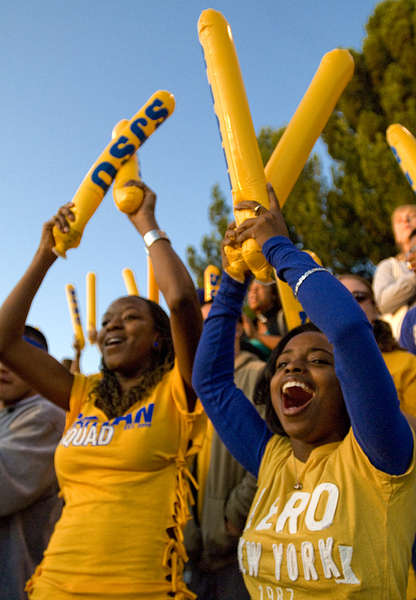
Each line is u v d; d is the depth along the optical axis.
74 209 2.04
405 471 1.27
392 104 11.10
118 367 2.26
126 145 2.05
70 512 2.00
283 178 1.54
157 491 1.97
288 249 1.37
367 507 1.27
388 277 3.56
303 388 1.50
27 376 2.36
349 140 11.49
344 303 1.25
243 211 1.45
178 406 2.09
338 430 1.51
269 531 1.40
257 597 1.42
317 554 1.26
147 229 2.07
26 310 2.32
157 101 2.04
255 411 1.79
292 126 1.61
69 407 2.37
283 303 1.97
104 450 2.01
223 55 1.53
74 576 1.85
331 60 1.67
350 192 10.98
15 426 2.68
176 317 1.99
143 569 1.84
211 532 2.57
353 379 1.24
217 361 1.80
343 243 10.95
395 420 1.24
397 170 10.21
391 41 11.35
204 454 2.81
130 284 3.13
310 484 1.39
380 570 1.21
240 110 1.48
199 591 2.60
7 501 2.52
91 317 3.84
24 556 2.55
